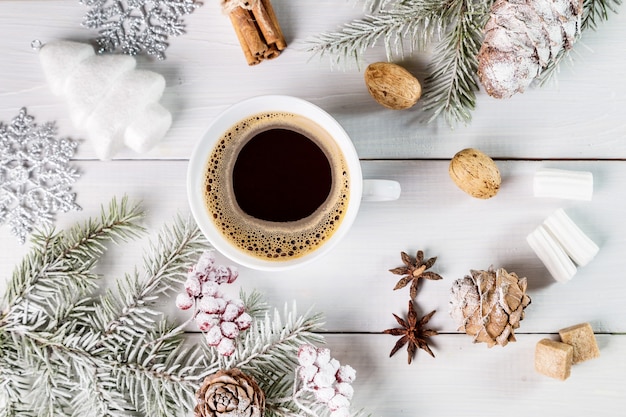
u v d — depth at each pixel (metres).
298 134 0.49
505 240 0.52
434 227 0.52
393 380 0.52
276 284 0.52
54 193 0.52
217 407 0.45
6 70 0.52
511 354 0.52
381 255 0.52
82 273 0.50
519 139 0.52
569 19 0.46
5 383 0.50
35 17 0.52
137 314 0.51
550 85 0.52
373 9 0.52
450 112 0.50
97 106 0.50
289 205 0.50
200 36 0.52
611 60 0.52
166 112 0.51
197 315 0.46
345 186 0.49
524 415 0.52
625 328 0.52
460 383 0.52
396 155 0.52
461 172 0.49
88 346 0.50
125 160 0.52
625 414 0.52
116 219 0.50
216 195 0.50
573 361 0.51
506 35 0.46
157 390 0.49
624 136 0.52
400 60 0.52
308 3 0.52
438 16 0.50
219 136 0.49
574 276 0.52
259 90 0.52
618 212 0.52
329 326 0.52
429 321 0.52
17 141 0.52
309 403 0.49
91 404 0.49
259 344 0.49
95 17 0.52
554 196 0.51
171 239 0.52
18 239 0.52
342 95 0.52
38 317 0.51
